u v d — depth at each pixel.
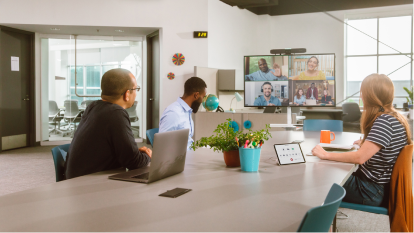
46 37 6.62
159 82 6.37
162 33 6.14
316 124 3.48
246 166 1.51
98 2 5.99
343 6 7.89
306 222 0.70
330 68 3.36
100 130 1.58
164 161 1.34
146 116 6.87
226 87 6.39
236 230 0.84
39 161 5.24
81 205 1.03
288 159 1.69
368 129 1.85
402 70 8.02
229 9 6.94
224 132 1.65
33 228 0.84
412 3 7.40
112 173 1.49
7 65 6.13
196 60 6.21
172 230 0.83
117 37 6.85
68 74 6.75
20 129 6.45
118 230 0.83
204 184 1.30
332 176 1.43
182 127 2.53
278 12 8.32
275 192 1.19
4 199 1.09
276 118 4.63
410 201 1.71
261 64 3.57
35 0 5.87
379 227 2.63
